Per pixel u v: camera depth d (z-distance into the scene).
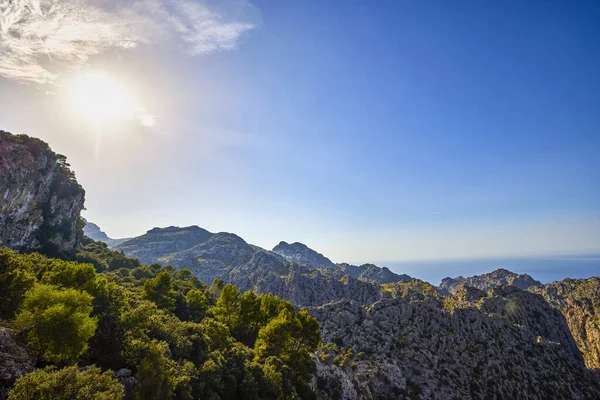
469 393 93.44
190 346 45.84
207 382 41.16
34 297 29.42
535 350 112.69
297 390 61.84
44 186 133.12
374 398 84.56
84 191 159.00
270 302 82.94
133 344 34.47
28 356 26.02
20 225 119.94
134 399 30.41
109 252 174.25
